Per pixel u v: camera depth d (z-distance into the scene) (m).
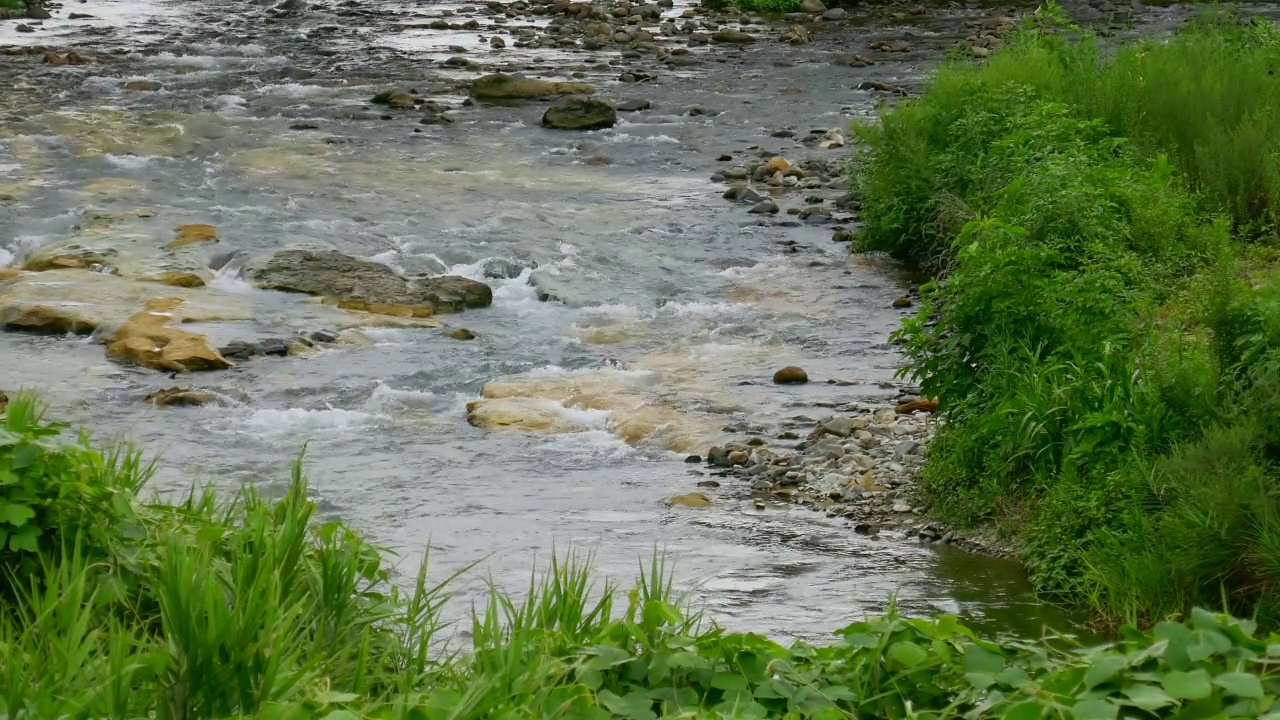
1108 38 27.28
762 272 15.23
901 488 9.42
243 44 31.36
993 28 33.03
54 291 13.51
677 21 35.53
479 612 7.29
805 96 25.20
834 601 7.62
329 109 23.58
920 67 27.88
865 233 15.92
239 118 22.70
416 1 39.88
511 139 21.67
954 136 16.20
